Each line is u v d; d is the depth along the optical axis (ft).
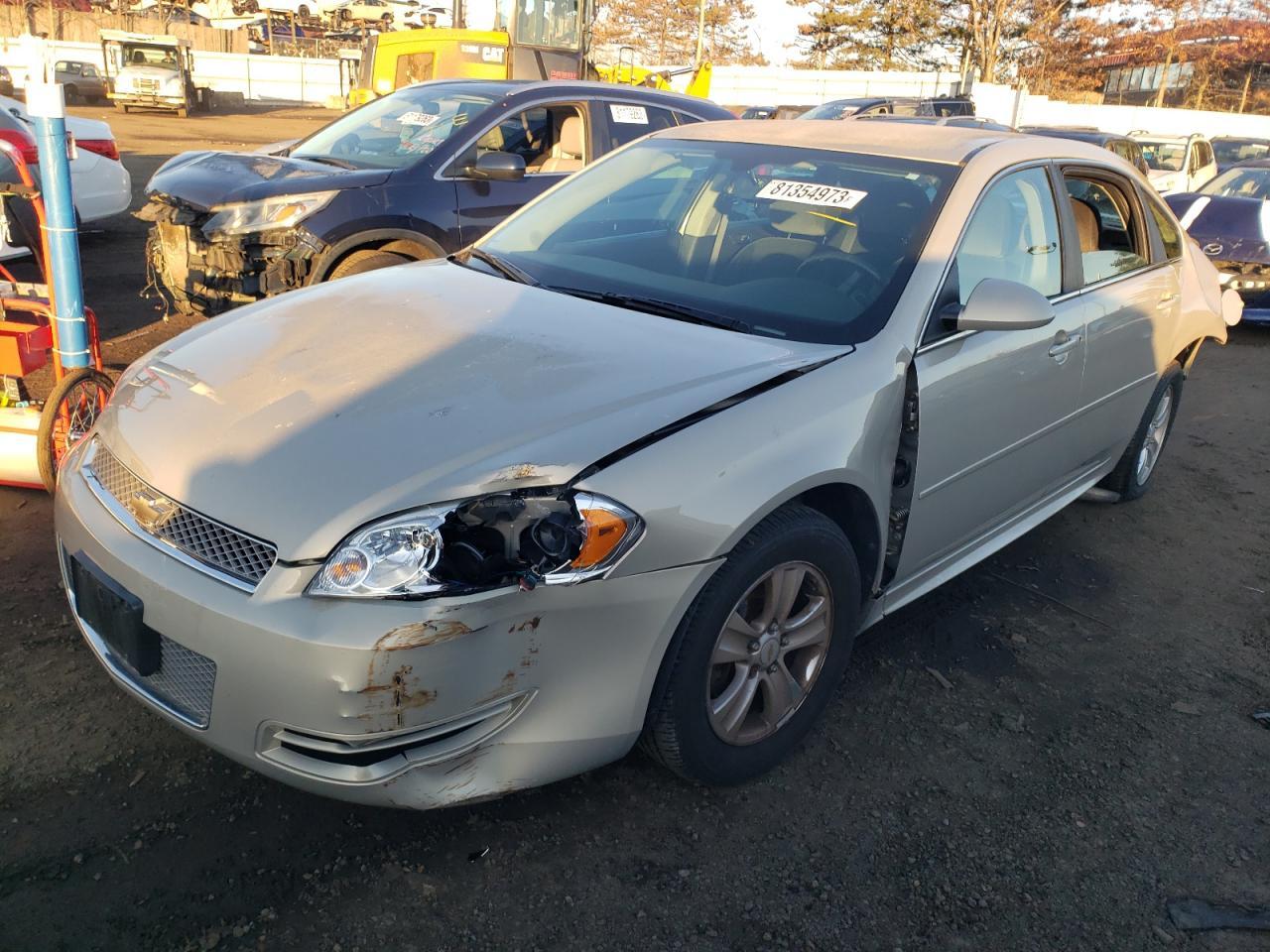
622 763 9.15
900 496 9.60
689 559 7.49
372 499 6.91
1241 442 19.97
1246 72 137.90
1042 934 7.68
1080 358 11.98
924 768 9.48
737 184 11.55
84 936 6.95
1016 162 11.46
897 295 9.70
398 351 8.68
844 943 7.45
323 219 18.24
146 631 7.32
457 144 20.06
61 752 8.69
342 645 6.55
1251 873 8.46
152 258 20.71
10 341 12.36
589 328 9.20
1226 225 29.27
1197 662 11.77
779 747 9.08
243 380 8.40
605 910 7.55
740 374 8.45
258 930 7.13
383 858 7.84
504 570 6.96
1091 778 9.51
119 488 7.93
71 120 28.96
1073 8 139.54
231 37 143.64
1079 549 14.61
